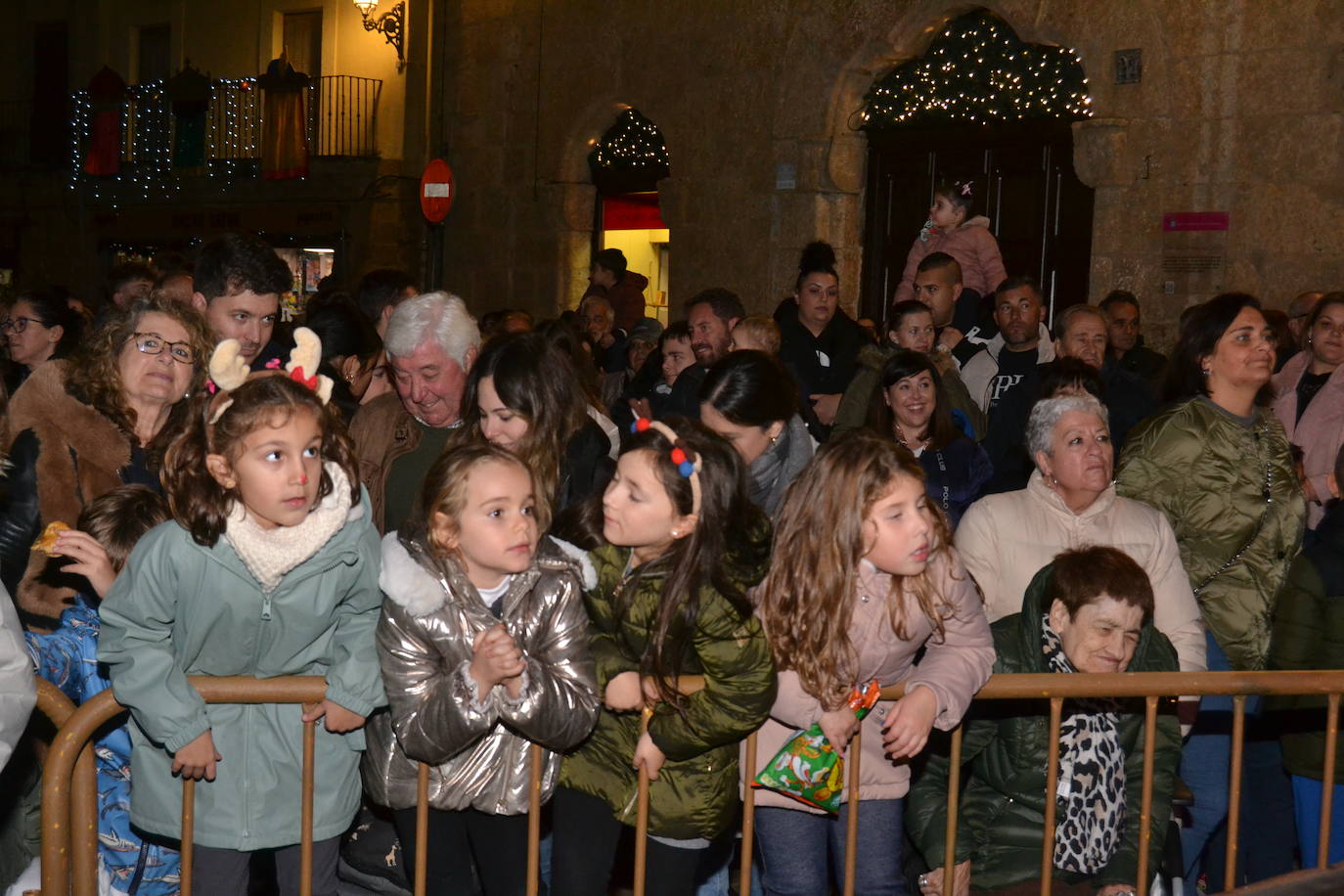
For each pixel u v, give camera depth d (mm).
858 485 2920
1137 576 3348
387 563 2807
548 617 2877
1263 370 4211
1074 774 3367
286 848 3098
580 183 14305
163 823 2986
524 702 2791
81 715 2756
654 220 14023
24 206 20938
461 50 15289
